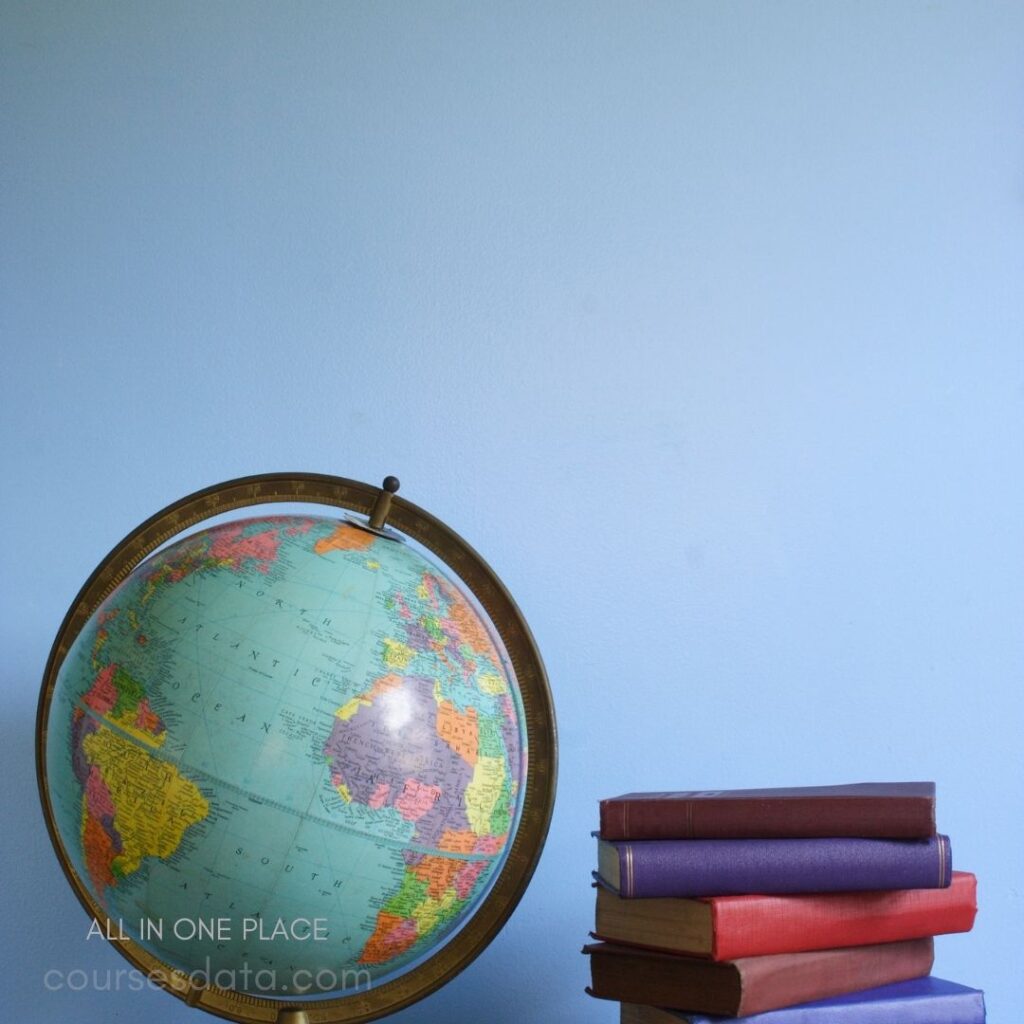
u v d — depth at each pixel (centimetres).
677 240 127
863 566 123
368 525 88
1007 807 120
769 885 81
